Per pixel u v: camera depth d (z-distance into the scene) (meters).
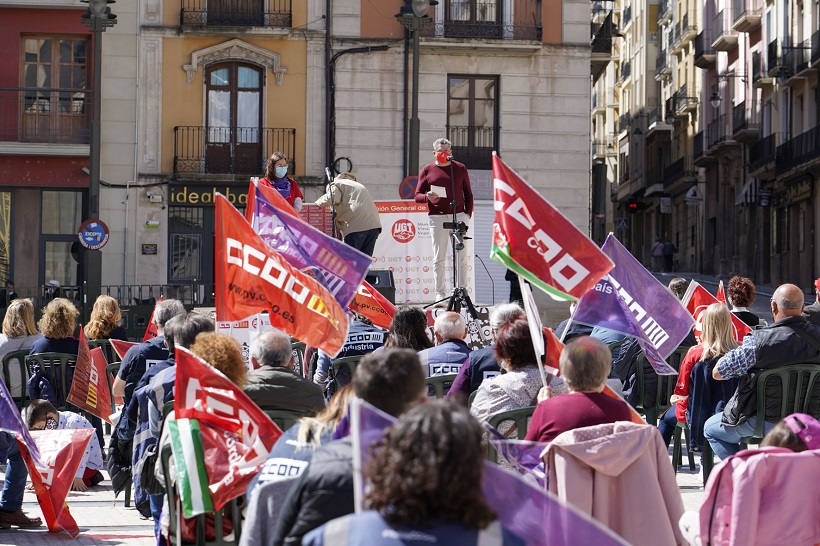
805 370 9.45
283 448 5.78
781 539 6.10
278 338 7.39
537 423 6.47
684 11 66.12
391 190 36.22
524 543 3.67
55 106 35.06
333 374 11.25
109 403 12.30
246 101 35.81
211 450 6.58
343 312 9.51
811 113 48.84
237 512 6.78
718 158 60.94
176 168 35.25
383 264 21.20
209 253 35.50
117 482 10.03
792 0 50.03
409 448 3.59
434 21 36.09
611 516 6.27
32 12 34.69
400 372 5.00
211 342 6.89
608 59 40.41
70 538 9.31
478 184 36.25
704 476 10.74
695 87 66.06
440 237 17.89
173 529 6.87
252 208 11.41
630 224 83.56
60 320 12.34
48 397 12.27
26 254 34.94
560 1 36.69
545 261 7.96
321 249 11.05
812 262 49.03
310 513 4.77
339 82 35.97
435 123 36.25
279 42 35.78
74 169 34.94
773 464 6.06
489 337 16.00
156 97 35.31
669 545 6.23
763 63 53.03
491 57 36.38
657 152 73.38
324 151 36.03
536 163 36.66
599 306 10.08
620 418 6.45
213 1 35.59
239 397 6.59
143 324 28.14
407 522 3.58
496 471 4.27
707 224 63.88
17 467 9.75
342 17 36.00
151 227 35.22
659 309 10.01
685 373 10.91
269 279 9.30
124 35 35.19
